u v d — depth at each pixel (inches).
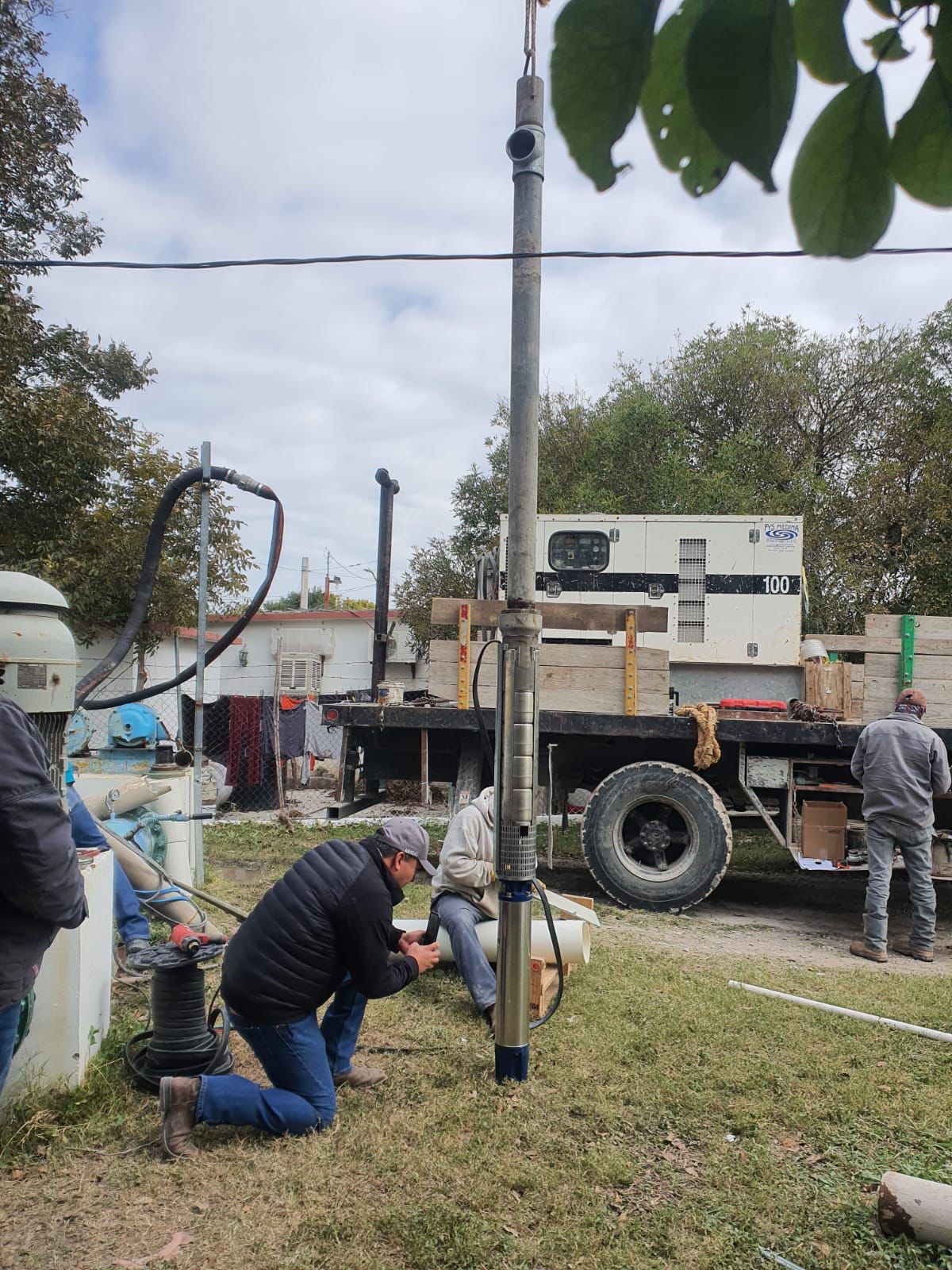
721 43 25.6
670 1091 141.3
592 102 26.8
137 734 277.7
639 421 679.1
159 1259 99.8
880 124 27.3
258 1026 124.4
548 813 274.5
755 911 281.4
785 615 310.5
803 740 258.2
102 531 488.4
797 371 707.4
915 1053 159.3
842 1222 109.5
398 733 293.4
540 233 147.0
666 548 317.4
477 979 170.1
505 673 145.5
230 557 533.0
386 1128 127.7
